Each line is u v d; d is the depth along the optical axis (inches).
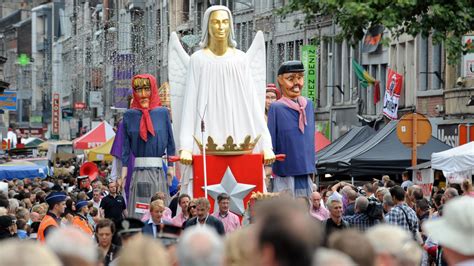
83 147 2095.2
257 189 800.3
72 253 312.0
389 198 720.3
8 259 272.7
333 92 2146.9
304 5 946.7
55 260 276.5
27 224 784.9
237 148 797.9
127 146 858.1
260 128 808.3
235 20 2576.3
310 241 275.9
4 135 2775.6
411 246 339.9
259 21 2439.7
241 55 815.1
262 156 801.6
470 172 1019.9
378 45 1932.8
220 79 805.9
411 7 920.3
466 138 1119.0
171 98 828.0
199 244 304.5
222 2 2650.1
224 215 713.0
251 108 810.8
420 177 1095.6
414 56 1788.9
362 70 1873.8
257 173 800.3
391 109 1656.0
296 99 823.1
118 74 2588.6
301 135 816.3
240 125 807.7
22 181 1480.1
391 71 1657.2
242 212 795.4
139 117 852.0
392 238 337.4
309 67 1974.7
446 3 928.9
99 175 1566.2
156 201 648.4
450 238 350.0
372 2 911.7
